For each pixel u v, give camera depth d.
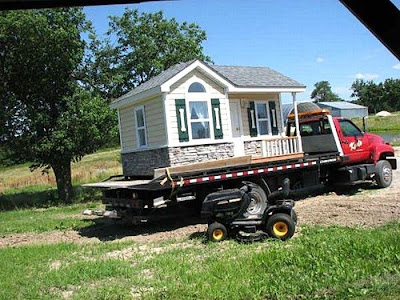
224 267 6.72
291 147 14.71
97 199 21.33
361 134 14.71
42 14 19.59
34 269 7.84
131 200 11.02
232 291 5.62
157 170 10.51
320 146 14.48
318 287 5.48
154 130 13.66
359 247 6.95
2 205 21.19
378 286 5.28
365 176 14.33
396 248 6.68
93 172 31.91
